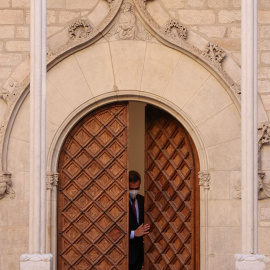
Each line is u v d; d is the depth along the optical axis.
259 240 14.69
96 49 14.96
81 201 15.05
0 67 14.80
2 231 14.59
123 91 14.96
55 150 14.86
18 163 14.70
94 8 15.00
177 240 15.31
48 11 14.95
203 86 14.94
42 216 12.18
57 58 14.81
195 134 14.95
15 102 14.69
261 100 14.85
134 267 15.45
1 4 14.91
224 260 14.77
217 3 15.05
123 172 15.13
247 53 12.57
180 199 15.30
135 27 14.98
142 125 19.36
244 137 12.48
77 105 14.91
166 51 14.99
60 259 14.96
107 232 15.08
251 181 12.37
